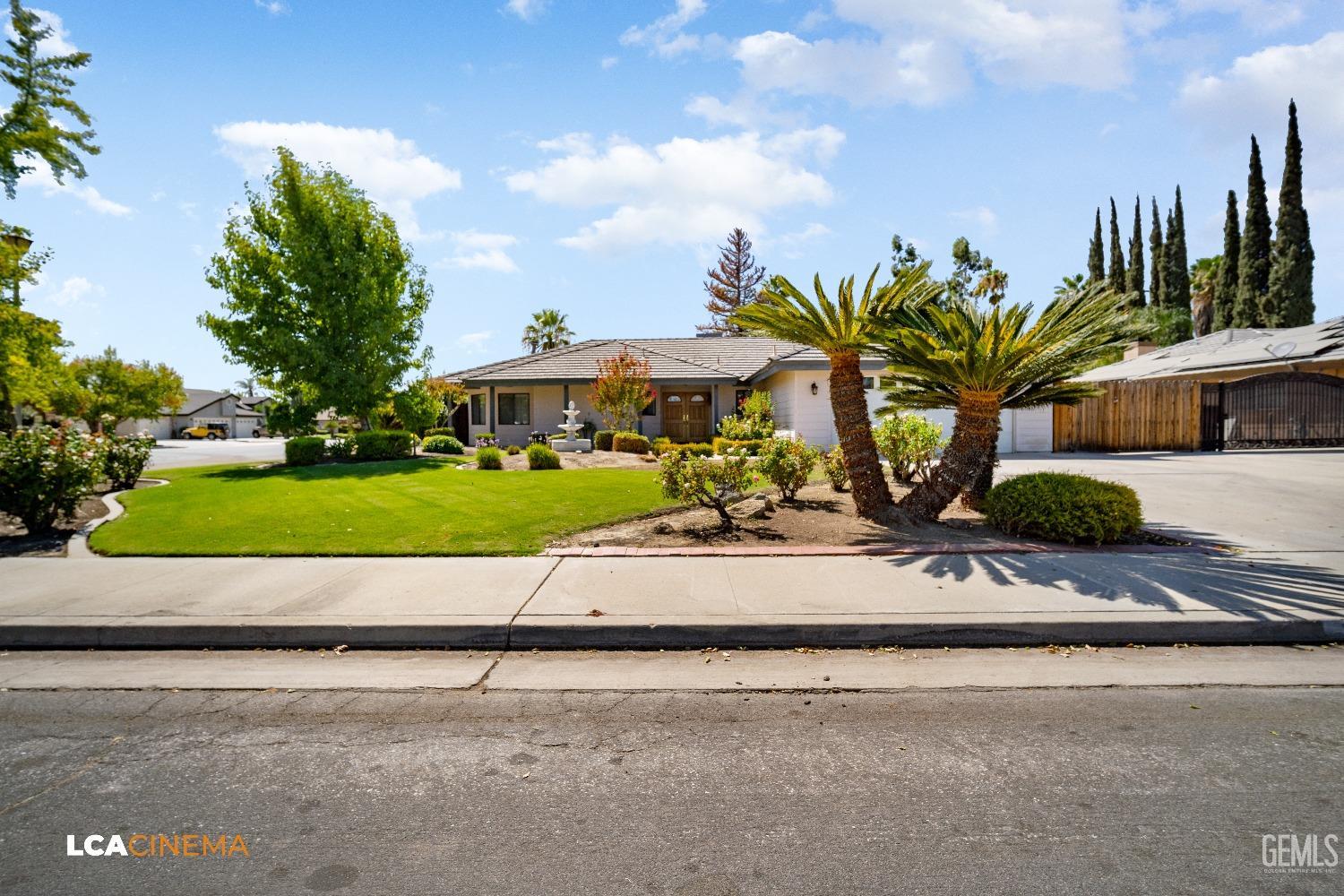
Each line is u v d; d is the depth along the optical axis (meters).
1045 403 9.24
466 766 3.35
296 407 20.34
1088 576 6.29
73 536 9.12
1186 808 2.89
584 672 4.64
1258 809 2.88
